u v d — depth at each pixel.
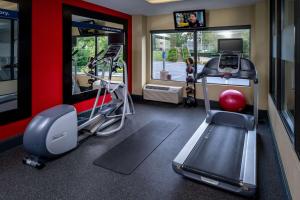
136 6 5.38
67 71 4.47
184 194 2.32
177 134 4.06
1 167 2.86
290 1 2.77
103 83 4.50
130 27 6.58
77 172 2.74
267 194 2.31
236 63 3.83
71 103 4.66
